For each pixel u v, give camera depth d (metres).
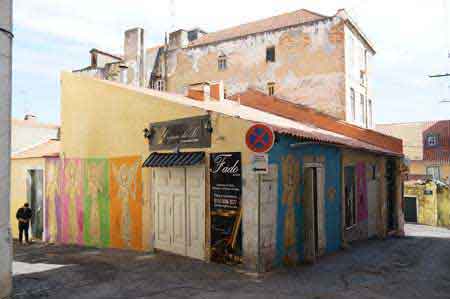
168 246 9.92
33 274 8.07
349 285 7.36
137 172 10.92
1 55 6.29
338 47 20.77
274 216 8.34
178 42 28.67
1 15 6.28
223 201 8.53
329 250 10.84
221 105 13.52
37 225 14.78
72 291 6.82
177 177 9.70
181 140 9.59
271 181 8.29
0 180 6.25
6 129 6.36
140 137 10.87
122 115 11.50
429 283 7.75
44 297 6.47
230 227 8.39
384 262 9.79
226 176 8.48
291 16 24.94
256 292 6.75
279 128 8.80
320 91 21.19
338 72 20.69
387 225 16.17
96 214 12.27
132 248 10.99
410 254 11.27
